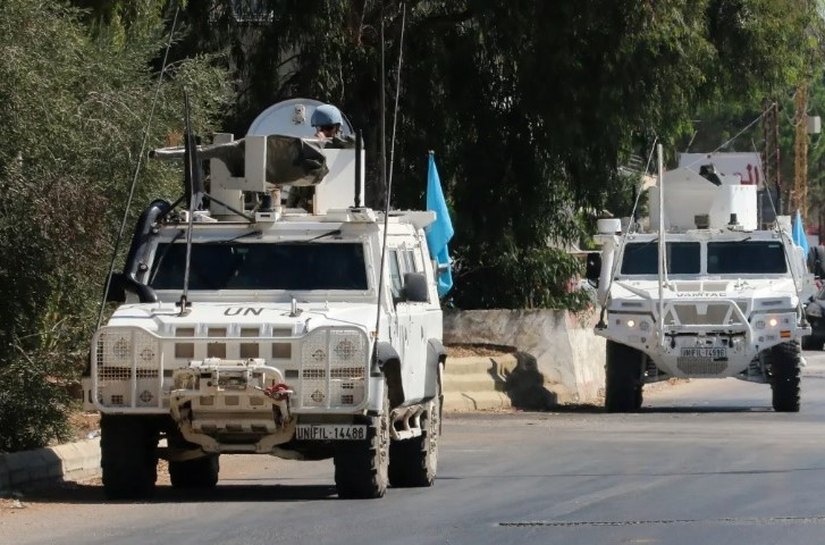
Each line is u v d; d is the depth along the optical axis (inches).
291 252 1830.7
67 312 2068.2
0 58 1839.3
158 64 3181.6
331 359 1662.2
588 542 1418.6
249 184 1860.2
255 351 1669.5
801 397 3730.3
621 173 4274.1
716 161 5743.1
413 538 1450.5
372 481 1721.2
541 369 3631.9
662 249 3334.2
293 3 3496.6
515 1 3538.4
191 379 1652.3
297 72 3585.1
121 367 1678.2
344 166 1964.8
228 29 3540.8
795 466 2075.5
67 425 2068.2
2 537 1472.7
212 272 1823.3
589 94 3607.3
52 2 2012.8
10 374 1930.4
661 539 1432.1
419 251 2080.5
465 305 4060.0
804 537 1438.2
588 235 4126.5
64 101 1973.4
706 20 3737.7
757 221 3833.7
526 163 3865.7
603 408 3506.4
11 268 1905.8
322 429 1681.8
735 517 1573.6
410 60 3710.6
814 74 4210.1
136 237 1830.7
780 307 3321.9
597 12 3432.6
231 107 3563.0
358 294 1803.6
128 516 1608.0
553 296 4094.5
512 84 3784.5
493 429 2795.3
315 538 1455.5
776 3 3846.0
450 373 3398.1
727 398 3873.0
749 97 3976.4
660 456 2245.3
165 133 2257.6
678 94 3619.6
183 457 1765.5
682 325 3319.4
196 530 1510.8
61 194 1888.5
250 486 1937.7
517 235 3934.5
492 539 1441.9
